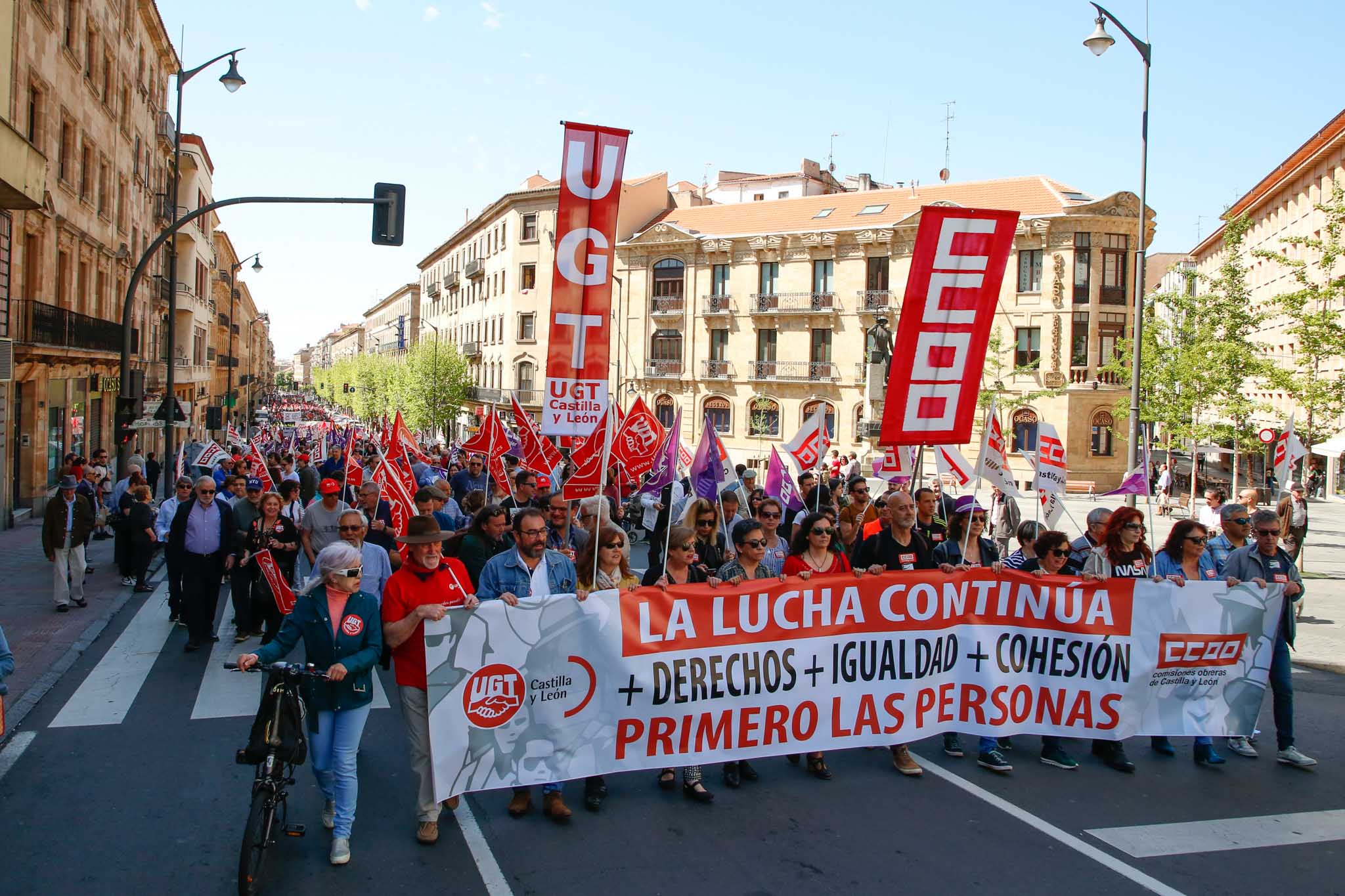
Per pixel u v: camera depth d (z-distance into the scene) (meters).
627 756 6.23
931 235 7.59
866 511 10.95
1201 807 6.40
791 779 6.79
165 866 5.34
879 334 39.84
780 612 6.61
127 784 6.50
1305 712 8.87
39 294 22.59
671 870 5.35
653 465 14.67
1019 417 43.78
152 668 9.38
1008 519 14.47
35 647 10.02
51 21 22.50
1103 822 6.10
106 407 31.38
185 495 13.12
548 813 6.03
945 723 7.03
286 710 5.15
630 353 54.22
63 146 24.89
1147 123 18.66
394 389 69.62
